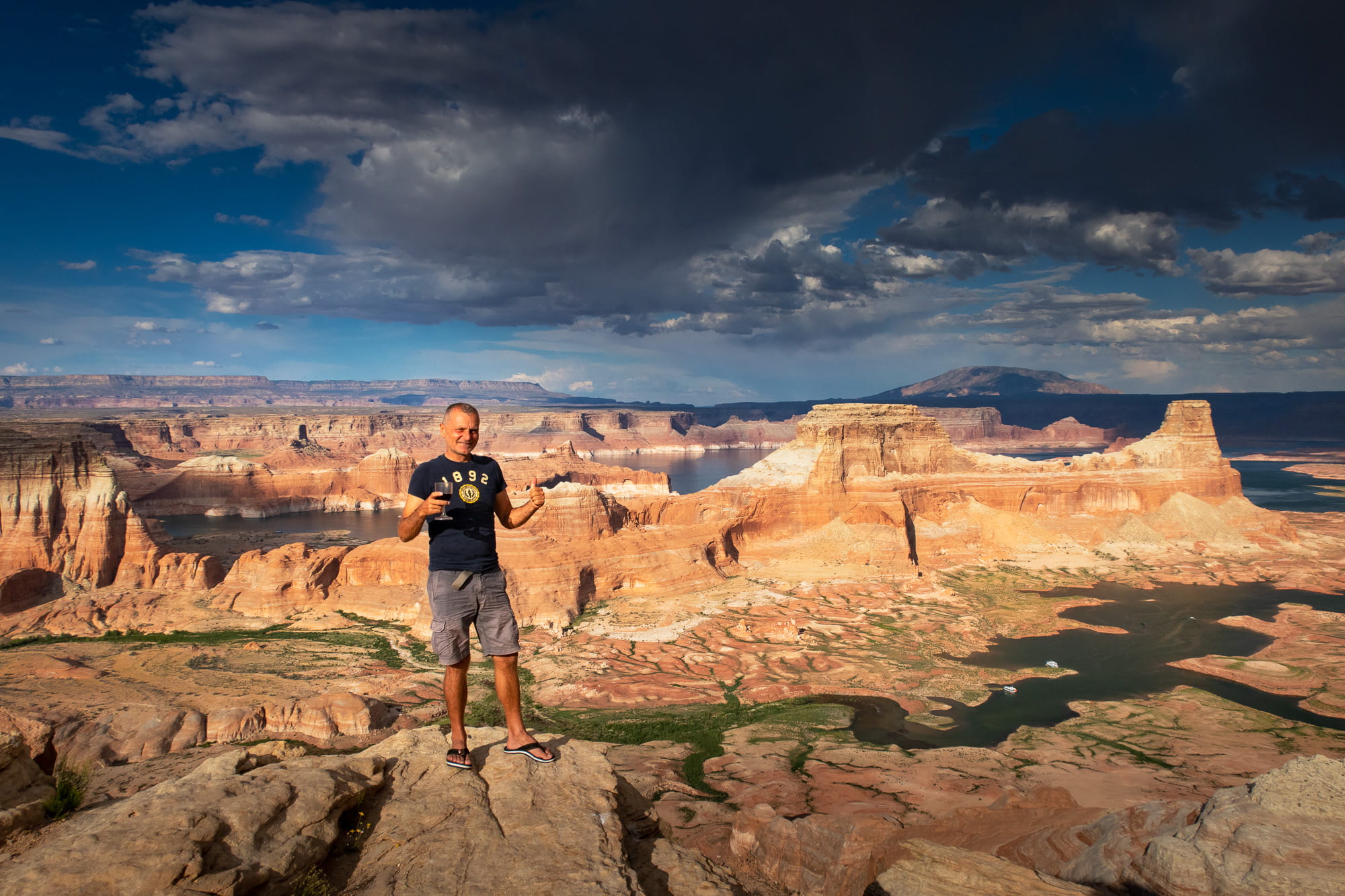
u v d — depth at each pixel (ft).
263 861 27.45
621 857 30.53
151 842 26.81
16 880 24.85
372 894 27.71
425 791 34.78
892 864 45.96
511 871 28.66
